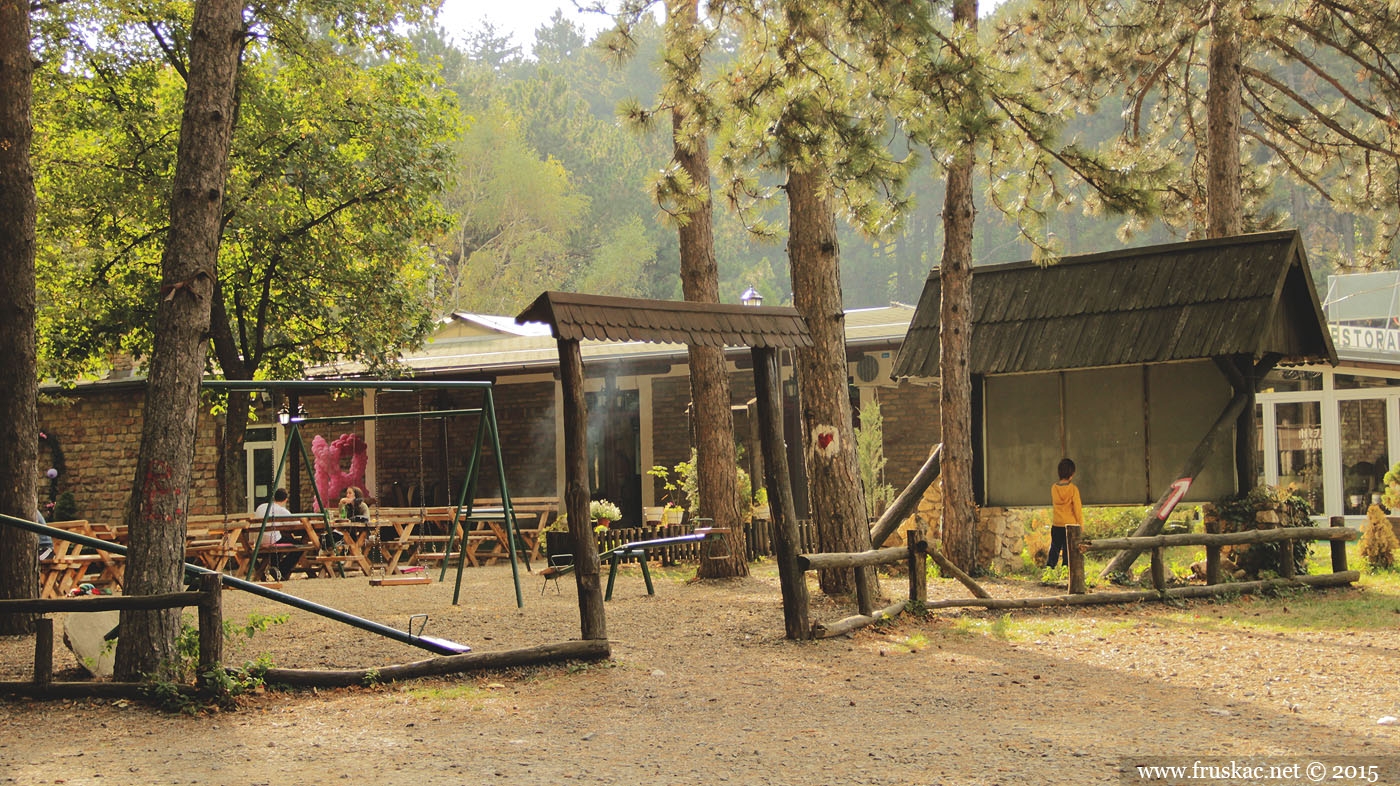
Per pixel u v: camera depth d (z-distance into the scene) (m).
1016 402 16.23
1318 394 22.89
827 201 12.24
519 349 25.06
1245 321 13.71
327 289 21.19
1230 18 15.58
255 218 18.97
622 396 24.19
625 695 7.73
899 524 15.93
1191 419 15.09
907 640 10.01
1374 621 10.67
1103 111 46.78
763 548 18.03
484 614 11.74
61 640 10.23
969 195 14.95
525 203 47.47
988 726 6.75
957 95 11.50
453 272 46.88
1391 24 17.50
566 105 55.41
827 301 12.26
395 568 16.98
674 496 23.38
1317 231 45.84
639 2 12.94
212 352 21.64
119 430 25.33
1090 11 19.47
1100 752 6.05
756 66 12.37
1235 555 14.05
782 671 8.59
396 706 7.38
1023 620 11.22
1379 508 15.36
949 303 14.89
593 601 8.97
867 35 11.66
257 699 7.53
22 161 10.80
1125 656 9.19
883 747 6.25
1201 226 20.02
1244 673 8.37
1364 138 19.33
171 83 21.14
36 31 17.58
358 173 20.12
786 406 21.73
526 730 6.72
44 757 6.11
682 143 13.05
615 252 48.38
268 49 21.08
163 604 7.52
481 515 19.00
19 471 10.65
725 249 55.69
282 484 25.53
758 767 5.84
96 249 20.73
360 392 25.39
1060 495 14.51
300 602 8.14
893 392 21.88
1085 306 15.08
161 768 5.84
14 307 10.71
